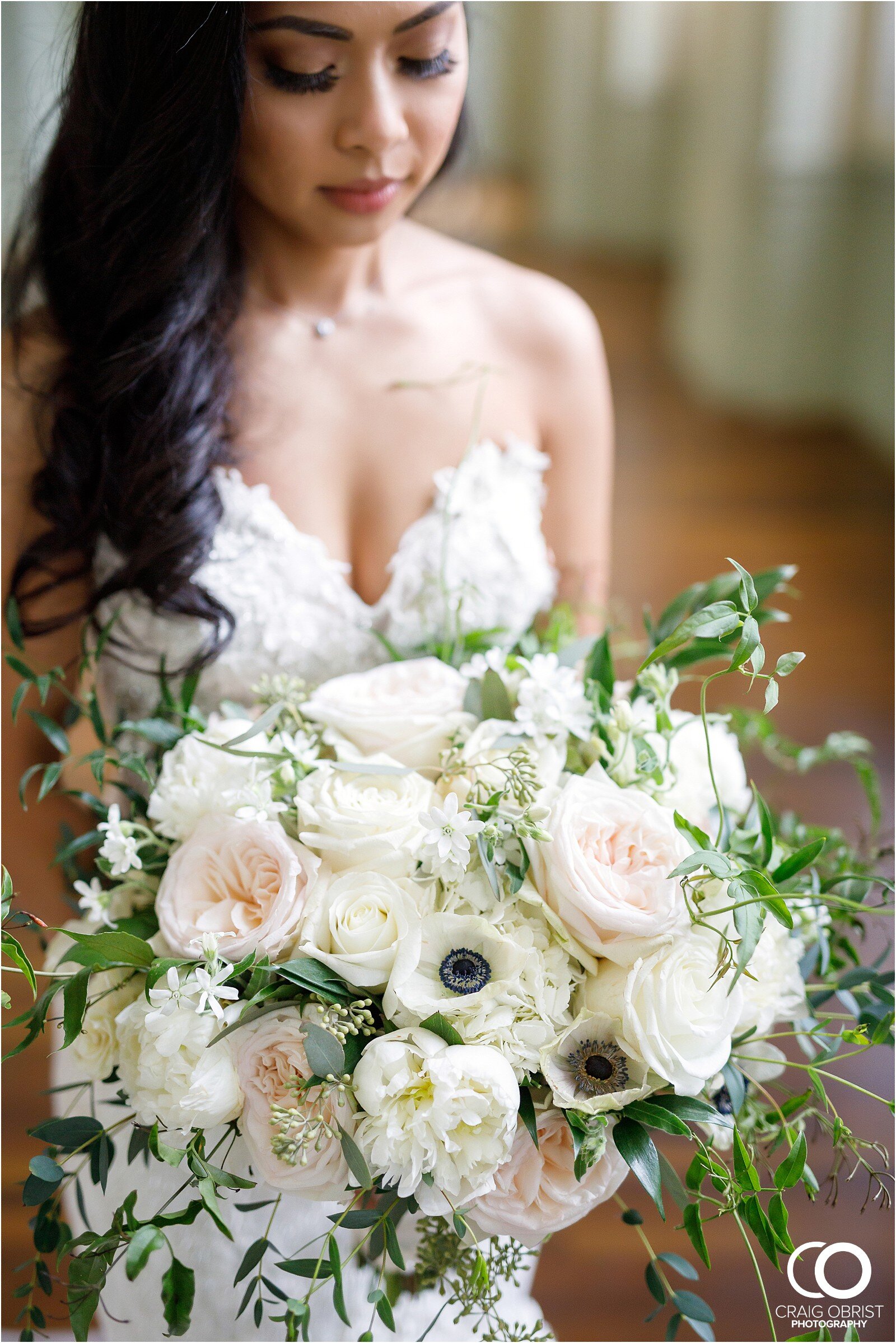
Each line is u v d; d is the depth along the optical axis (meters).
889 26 5.21
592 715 0.98
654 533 4.50
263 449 1.35
